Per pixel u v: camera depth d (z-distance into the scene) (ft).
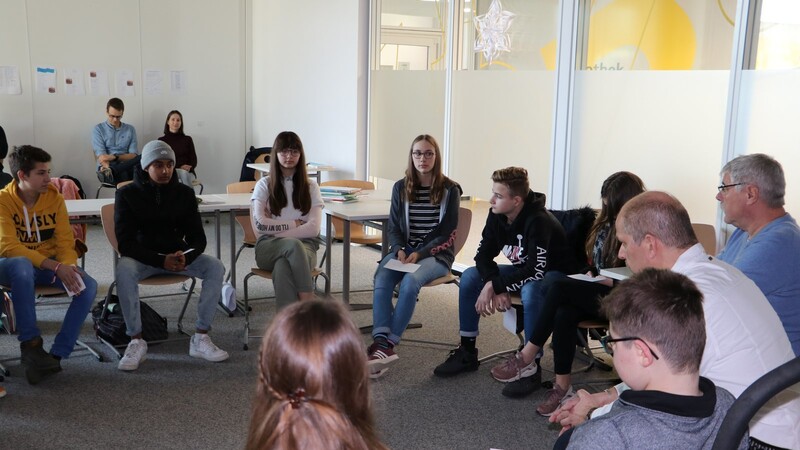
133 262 12.21
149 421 9.91
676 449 4.01
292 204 13.60
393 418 10.18
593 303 10.17
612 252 10.21
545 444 9.50
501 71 16.98
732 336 5.38
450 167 18.97
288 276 12.86
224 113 28.55
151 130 27.25
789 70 11.31
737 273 5.79
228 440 9.39
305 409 3.08
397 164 20.97
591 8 14.65
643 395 4.12
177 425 9.80
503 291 11.36
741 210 7.68
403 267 12.34
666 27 13.14
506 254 11.87
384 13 20.97
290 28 25.53
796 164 11.34
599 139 14.71
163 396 10.78
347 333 3.18
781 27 11.37
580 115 15.12
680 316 4.10
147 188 12.60
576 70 15.10
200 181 28.48
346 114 22.56
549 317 10.42
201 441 9.36
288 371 3.10
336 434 3.07
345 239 14.33
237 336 13.62
